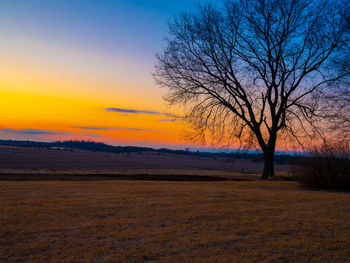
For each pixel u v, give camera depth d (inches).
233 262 206.7
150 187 567.5
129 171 1465.3
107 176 1064.8
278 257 217.6
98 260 207.5
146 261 207.0
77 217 314.8
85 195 445.4
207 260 208.8
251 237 261.1
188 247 234.2
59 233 262.8
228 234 268.1
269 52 989.2
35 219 303.0
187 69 1032.2
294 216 336.8
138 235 260.2
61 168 1604.3
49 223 291.1
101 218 313.7
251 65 1016.9
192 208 367.2
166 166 2252.7
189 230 277.3
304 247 238.4
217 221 309.6
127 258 211.5
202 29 1009.5
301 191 574.2
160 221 305.9
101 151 6240.2
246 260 210.2
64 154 3828.7
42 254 216.7
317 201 438.6
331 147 657.0
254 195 487.8
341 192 566.3
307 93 996.6
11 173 1096.2
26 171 1236.5
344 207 393.7
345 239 256.7
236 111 1019.3
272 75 1003.3
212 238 255.0
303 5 953.5
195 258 212.4
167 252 223.5
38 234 259.3
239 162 3705.7
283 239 256.7
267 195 491.5
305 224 303.3
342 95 894.4
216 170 1940.2
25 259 207.3
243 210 362.3
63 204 373.7
